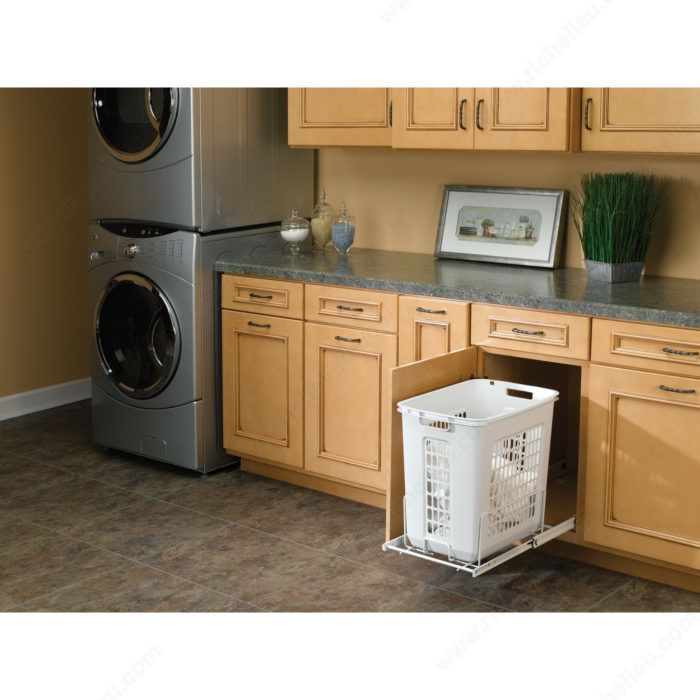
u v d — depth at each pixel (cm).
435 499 321
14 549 364
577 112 360
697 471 314
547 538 330
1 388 514
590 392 332
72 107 525
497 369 364
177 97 404
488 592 330
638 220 360
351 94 412
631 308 318
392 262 418
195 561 354
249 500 409
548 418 329
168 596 329
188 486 424
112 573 346
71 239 535
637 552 330
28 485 426
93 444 477
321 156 462
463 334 357
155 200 420
